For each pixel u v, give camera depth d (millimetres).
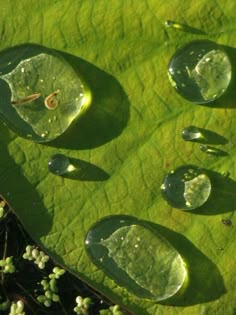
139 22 200
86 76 202
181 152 202
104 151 203
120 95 202
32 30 201
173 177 203
